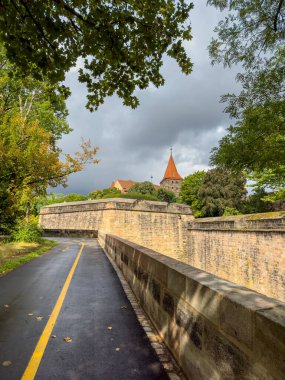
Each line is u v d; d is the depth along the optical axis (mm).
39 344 3955
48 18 4258
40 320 4984
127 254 8898
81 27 4605
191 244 30844
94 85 5441
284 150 5809
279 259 16547
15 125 14156
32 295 6809
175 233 41844
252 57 5883
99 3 4305
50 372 3193
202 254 27797
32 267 11336
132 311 5555
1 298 6527
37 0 4027
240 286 2598
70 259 14258
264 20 5449
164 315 4082
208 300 2568
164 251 40219
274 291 16766
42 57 4633
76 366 3332
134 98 5648
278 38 5543
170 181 114188
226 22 5746
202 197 52031
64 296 6723
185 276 3227
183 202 69688
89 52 4867
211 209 49500
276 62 5730
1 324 4766
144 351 3738
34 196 17000
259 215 20078
